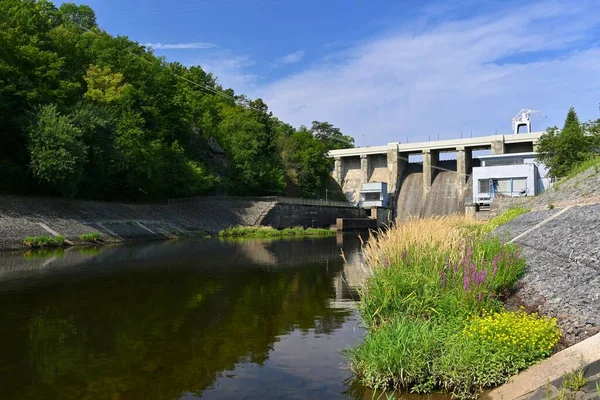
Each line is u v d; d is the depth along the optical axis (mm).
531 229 20594
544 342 8695
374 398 8664
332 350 11719
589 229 15242
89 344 12234
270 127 90812
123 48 75312
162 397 8945
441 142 100500
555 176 57781
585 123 58312
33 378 9914
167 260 30500
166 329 13641
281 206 74125
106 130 49719
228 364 10734
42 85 49594
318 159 104438
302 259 31875
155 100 66875
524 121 102250
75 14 101312
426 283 12039
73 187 46531
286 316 15227
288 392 9102
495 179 65750
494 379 8391
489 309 10961
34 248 36781
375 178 111625
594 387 6988
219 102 112625
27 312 15727
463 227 21844
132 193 63281
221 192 77062
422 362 8797
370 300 12305
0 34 46219
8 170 45500
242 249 39844
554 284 11914
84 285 20859
